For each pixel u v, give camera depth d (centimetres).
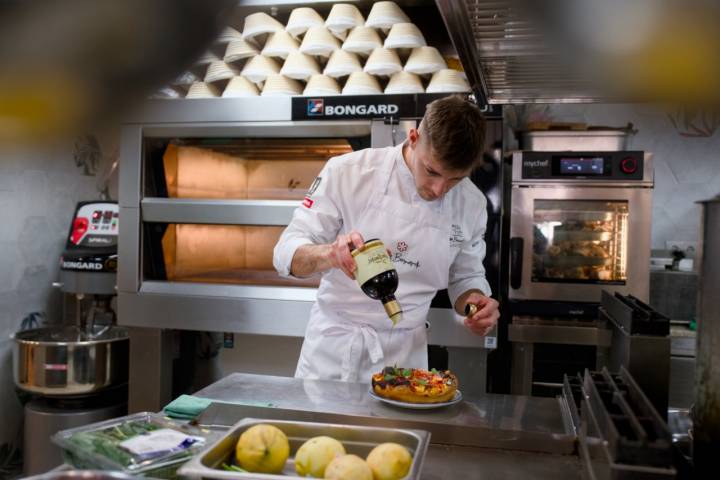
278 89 266
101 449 104
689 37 48
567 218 270
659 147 335
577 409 130
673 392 268
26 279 312
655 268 317
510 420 130
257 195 287
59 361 267
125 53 27
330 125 261
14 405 308
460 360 255
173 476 102
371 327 196
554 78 165
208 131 274
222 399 143
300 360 207
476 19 119
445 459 119
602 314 150
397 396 137
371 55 257
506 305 285
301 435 112
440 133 150
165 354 286
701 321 106
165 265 286
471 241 206
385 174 189
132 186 280
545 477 111
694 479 103
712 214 102
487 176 247
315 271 173
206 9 28
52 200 324
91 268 290
